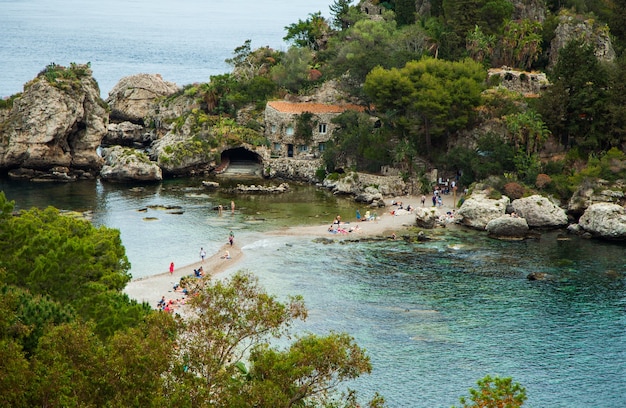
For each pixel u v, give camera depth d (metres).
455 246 122.81
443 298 100.62
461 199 144.62
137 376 49.16
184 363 50.91
